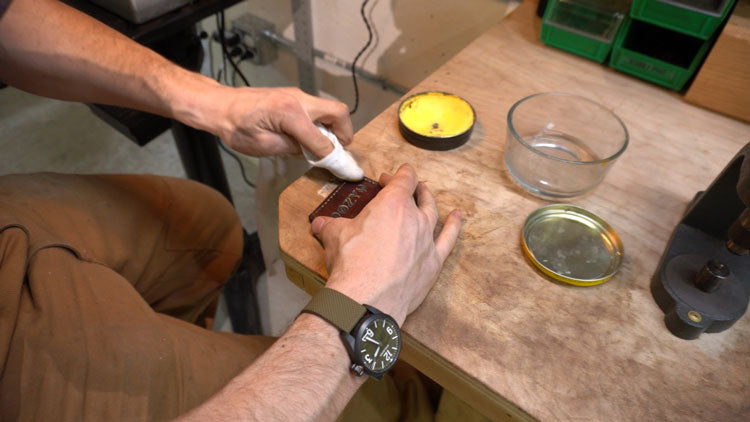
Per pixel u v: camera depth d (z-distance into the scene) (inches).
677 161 21.5
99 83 22.9
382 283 15.6
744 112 22.9
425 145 21.5
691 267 16.8
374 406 28.5
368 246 16.2
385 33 39.4
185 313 31.6
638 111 23.7
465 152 21.7
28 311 17.6
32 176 24.4
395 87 42.8
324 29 43.3
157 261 27.9
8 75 23.2
